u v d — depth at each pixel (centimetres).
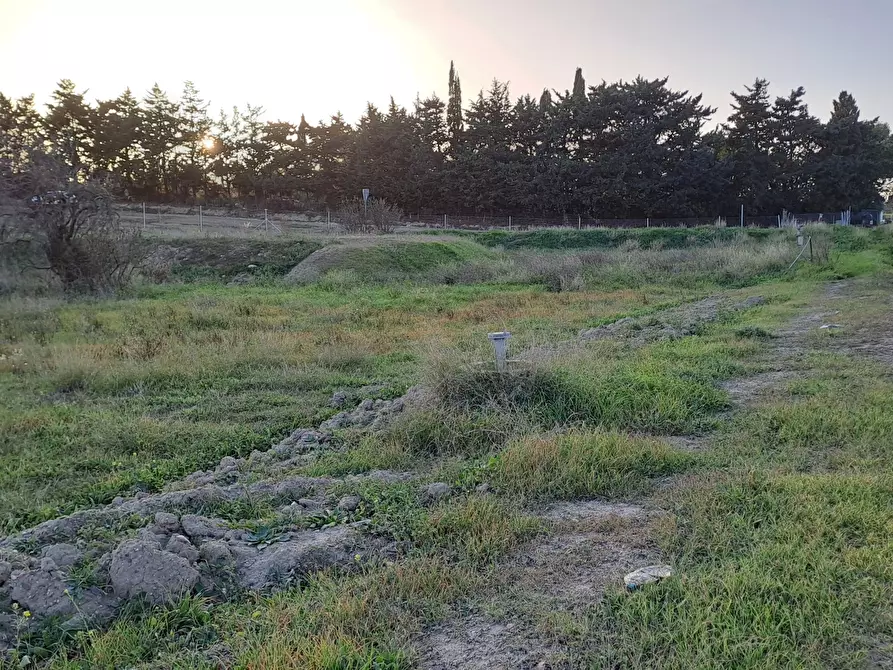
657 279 2145
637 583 331
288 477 508
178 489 504
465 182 4994
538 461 495
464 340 1062
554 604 322
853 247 2842
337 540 384
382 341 1100
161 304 1570
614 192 4569
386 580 343
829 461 496
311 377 861
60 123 5197
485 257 2780
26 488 511
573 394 642
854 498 411
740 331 1081
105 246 1833
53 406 741
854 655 271
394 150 5316
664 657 277
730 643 281
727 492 432
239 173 5638
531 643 293
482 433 582
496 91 5472
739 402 683
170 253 2419
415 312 1476
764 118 5338
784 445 542
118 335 1159
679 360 867
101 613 321
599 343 992
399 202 5328
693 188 4716
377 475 511
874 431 551
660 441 552
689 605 309
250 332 1182
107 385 816
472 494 462
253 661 275
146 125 5447
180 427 658
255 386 838
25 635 301
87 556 355
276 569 357
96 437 624
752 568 334
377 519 415
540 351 752
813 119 5388
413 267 2420
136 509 430
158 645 301
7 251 1819
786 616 292
